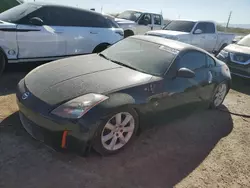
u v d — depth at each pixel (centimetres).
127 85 312
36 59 559
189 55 411
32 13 544
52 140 271
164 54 389
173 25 1068
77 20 619
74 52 618
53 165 276
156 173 288
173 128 403
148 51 401
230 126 444
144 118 327
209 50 1124
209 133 405
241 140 396
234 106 550
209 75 446
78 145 269
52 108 269
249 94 659
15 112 380
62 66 356
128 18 1241
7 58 515
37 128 277
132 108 303
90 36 637
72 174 266
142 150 328
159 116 353
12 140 308
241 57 735
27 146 301
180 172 297
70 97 278
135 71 358
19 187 239
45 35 552
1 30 489
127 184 264
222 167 319
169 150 338
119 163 295
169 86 354
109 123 288
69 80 309
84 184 255
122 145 313
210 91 461
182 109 397
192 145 360
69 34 595
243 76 735
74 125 261
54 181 253
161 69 362
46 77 320
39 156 287
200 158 331
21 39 520
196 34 1015
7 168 261
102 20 677
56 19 582
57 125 263
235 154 353
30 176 255
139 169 290
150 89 328
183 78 379
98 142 283
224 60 770
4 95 443
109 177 270
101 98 279
